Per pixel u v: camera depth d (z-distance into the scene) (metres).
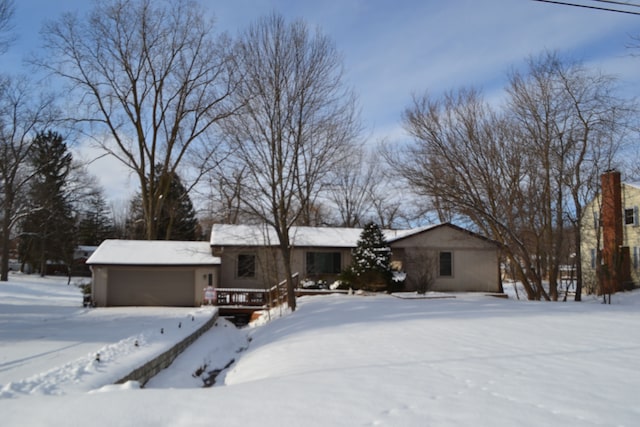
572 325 12.15
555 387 6.18
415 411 5.28
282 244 20.31
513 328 11.75
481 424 4.84
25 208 42.31
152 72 33.03
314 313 17.14
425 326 12.45
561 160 22.80
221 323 20.75
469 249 26.94
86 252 54.62
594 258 32.56
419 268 26.31
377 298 21.33
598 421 4.88
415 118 24.75
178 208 41.72
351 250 27.19
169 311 21.34
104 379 7.91
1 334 13.75
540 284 23.19
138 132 33.41
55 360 9.85
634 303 22.23
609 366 7.39
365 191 47.53
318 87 20.28
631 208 31.62
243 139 19.86
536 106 22.92
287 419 5.07
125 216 68.88
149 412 5.32
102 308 23.03
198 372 11.77
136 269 24.55
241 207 22.61
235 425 4.92
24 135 34.62
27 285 35.62
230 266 26.16
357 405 5.53
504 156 23.75
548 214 23.45
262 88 19.62
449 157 22.84
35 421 5.10
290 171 20.56
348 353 9.29
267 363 9.80
